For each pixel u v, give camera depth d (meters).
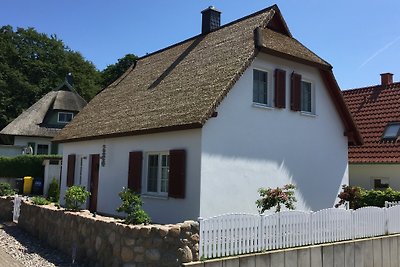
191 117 11.20
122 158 14.45
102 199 15.40
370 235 11.54
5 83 49.41
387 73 22.67
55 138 19.20
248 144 12.50
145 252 7.93
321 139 15.16
